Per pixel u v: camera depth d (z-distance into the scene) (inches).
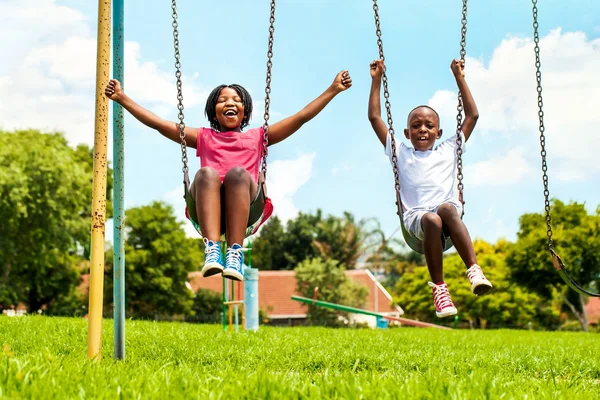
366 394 145.6
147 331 374.9
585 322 1557.6
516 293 1627.7
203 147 212.8
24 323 387.2
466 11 226.2
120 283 229.3
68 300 1560.0
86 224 1350.9
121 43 230.2
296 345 319.6
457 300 1625.2
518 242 1608.0
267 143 205.9
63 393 142.6
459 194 211.5
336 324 1412.4
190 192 197.0
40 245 1295.5
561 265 222.5
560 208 1686.8
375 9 223.6
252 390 149.8
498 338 500.1
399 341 387.9
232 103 215.6
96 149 221.9
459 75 227.3
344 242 2191.2
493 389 156.5
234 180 191.6
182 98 207.8
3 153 1248.8
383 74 223.3
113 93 211.5
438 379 164.6
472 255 199.9
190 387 152.4
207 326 542.3
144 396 142.6
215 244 185.5
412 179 219.0
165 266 1668.3
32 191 1239.5
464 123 226.2
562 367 268.5
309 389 150.3
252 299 474.9
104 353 260.5
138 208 1739.7
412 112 227.0
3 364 162.2
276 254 2326.5
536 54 233.9
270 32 210.4
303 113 212.7
